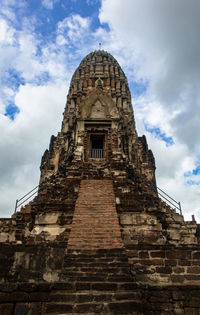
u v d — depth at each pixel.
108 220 11.38
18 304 7.89
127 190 14.15
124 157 17.91
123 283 7.66
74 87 30.44
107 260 8.95
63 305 6.81
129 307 6.79
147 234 12.05
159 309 7.99
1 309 7.79
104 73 31.44
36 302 7.90
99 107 21.72
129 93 32.84
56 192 13.95
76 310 6.70
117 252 9.47
